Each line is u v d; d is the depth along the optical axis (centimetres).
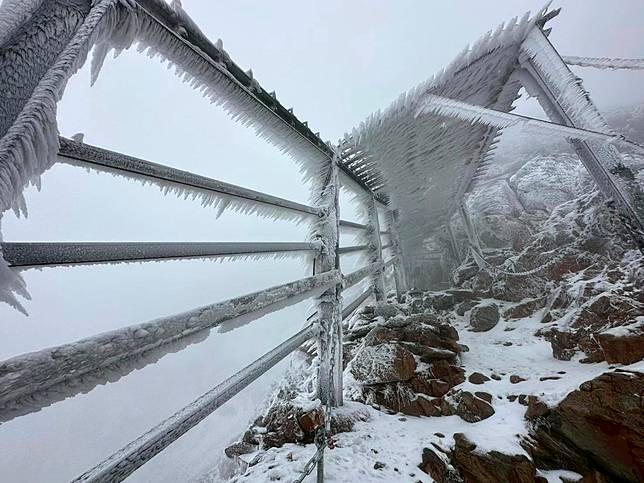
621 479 249
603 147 475
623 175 458
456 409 371
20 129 84
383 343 498
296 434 332
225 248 216
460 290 935
